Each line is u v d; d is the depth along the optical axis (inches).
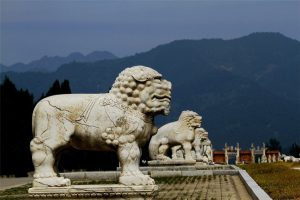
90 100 551.5
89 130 545.6
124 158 544.1
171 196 760.3
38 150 547.2
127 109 549.0
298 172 1216.8
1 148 1692.9
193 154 1355.8
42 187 537.0
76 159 1776.6
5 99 1718.8
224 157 3223.4
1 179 1451.8
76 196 532.1
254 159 3353.8
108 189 531.5
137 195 532.4
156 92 553.0
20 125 1726.1
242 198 727.1
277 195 750.5
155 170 1214.9
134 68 555.8
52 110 549.0
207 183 986.1
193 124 1286.9
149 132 561.0
